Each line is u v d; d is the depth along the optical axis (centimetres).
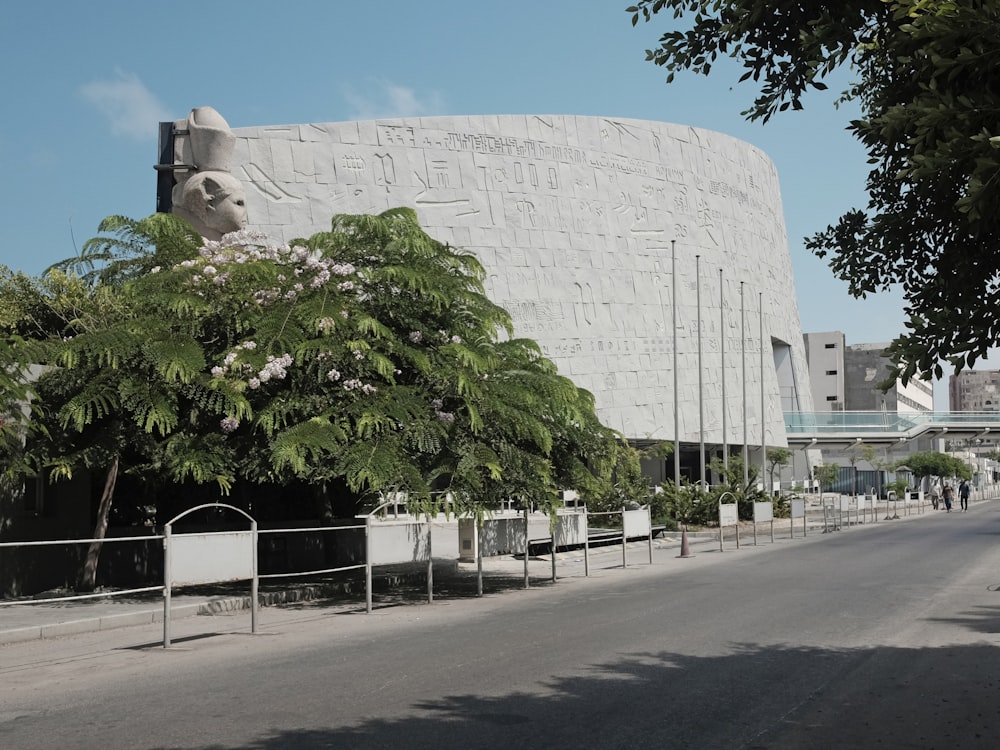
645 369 6462
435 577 2086
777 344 8438
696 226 7000
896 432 8006
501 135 6094
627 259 6494
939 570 1961
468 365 1686
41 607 1466
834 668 907
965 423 7881
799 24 560
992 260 518
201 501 2106
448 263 1800
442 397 1692
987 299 454
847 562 2200
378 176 5750
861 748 631
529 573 2172
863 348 13288
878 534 3450
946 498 5975
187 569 1148
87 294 1798
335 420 1576
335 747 628
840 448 8794
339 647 1079
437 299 1684
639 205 6631
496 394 1677
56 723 716
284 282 1698
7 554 1648
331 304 1642
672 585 1752
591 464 1925
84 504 1888
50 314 1862
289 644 1116
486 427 1678
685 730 674
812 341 12962
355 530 2194
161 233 1773
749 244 7581
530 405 1705
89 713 749
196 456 1522
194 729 686
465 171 5959
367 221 1730
